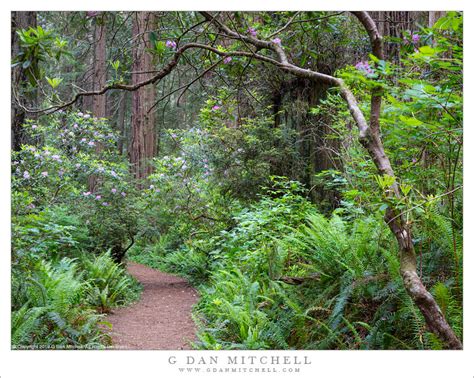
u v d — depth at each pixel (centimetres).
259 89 813
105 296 586
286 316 372
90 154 851
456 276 304
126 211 798
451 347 243
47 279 437
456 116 287
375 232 364
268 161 767
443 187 375
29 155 672
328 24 417
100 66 1173
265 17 449
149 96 1365
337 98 519
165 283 829
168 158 888
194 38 443
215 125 789
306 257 430
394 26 597
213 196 841
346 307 346
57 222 655
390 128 318
